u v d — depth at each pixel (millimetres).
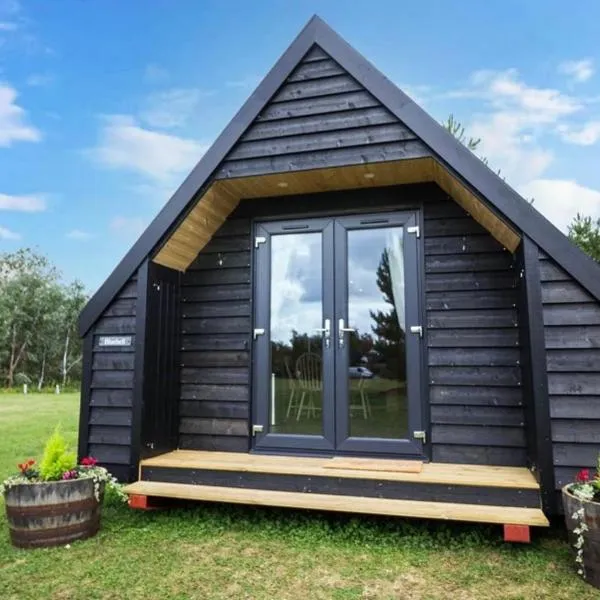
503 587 2654
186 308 4762
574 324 3195
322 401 4281
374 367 4211
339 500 3406
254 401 4469
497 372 3957
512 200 3375
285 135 3967
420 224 4266
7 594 2607
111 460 4102
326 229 4473
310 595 2596
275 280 4574
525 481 3279
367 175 4082
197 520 3699
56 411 12094
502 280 4043
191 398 4629
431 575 2811
